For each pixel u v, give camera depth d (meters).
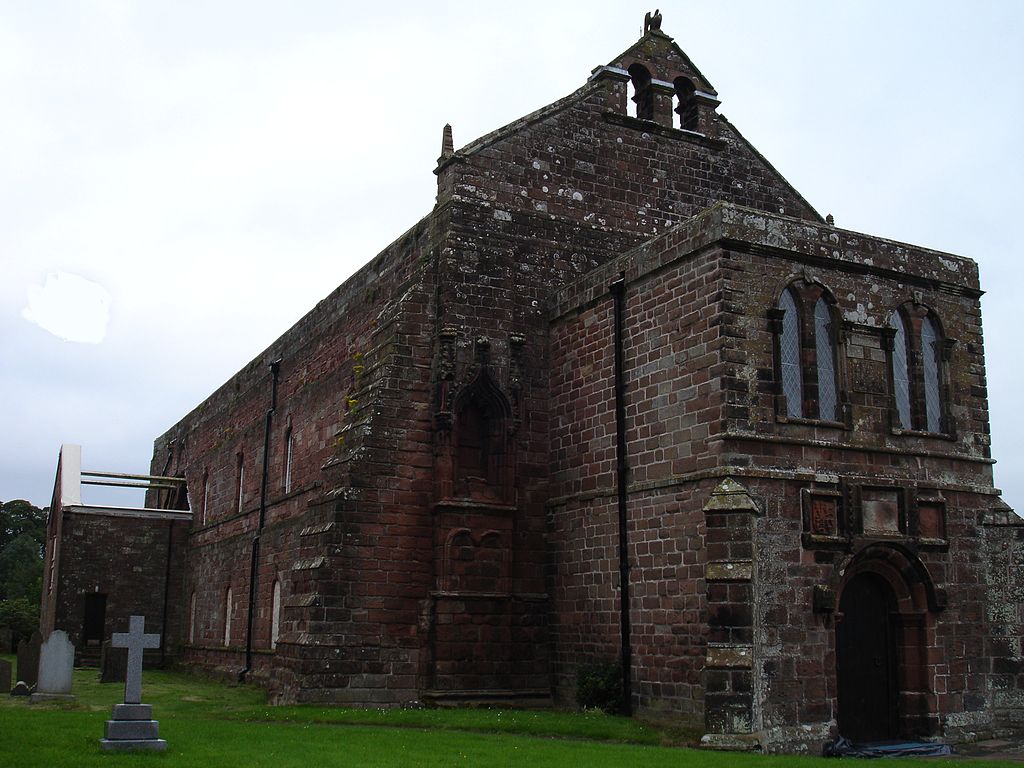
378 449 26.66
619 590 24.77
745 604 20.55
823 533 22.00
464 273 28.25
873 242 24.59
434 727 22.09
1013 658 24.20
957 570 23.88
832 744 20.73
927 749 21.20
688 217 32.25
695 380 22.94
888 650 23.06
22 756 15.17
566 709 26.00
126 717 16.34
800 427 22.50
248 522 43.12
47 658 26.39
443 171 29.41
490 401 28.06
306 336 39.47
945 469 24.44
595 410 26.69
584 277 27.73
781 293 23.16
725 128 33.62
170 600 51.94
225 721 22.42
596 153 31.09
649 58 32.84
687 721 21.97
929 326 25.47
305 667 24.84
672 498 23.25
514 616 27.06
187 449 57.66
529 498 27.95
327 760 15.77
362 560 25.92
